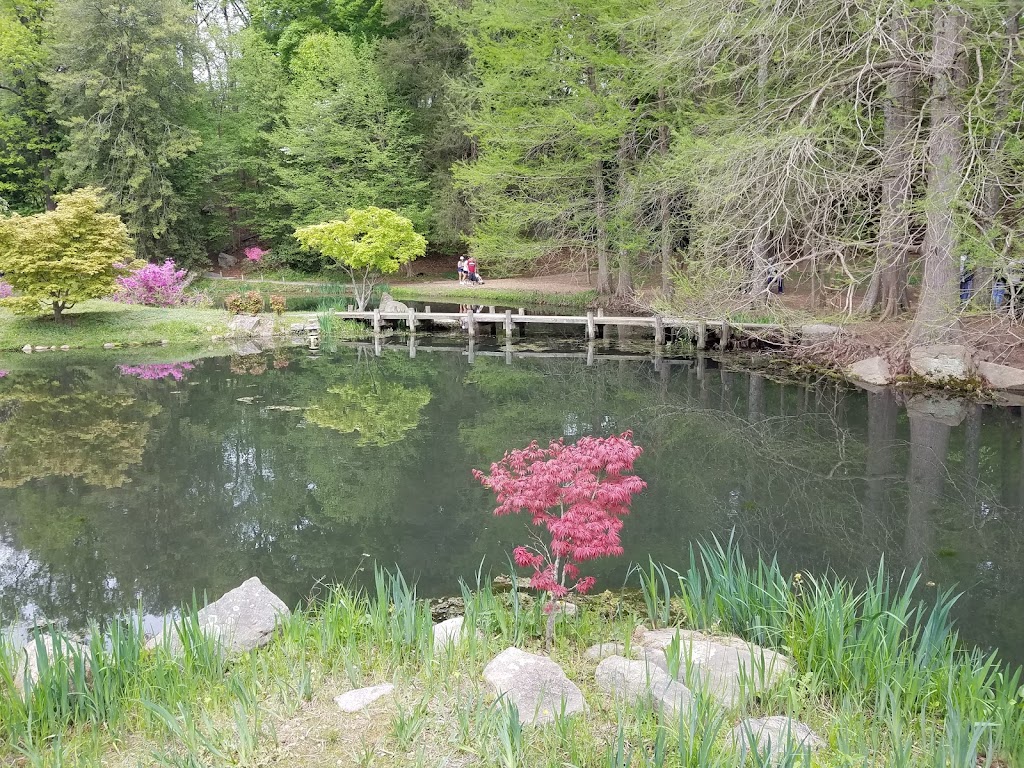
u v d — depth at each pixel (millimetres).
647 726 2963
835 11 9453
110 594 5301
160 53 25484
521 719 3027
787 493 7336
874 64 9203
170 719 2900
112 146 26062
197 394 12000
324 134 27281
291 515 6797
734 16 9172
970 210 9047
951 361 11578
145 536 6355
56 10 25891
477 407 11180
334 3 31516
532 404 11391
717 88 15078
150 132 26250
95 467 8258
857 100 8977
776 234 9914
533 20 17297
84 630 4742
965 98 9586
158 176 26750
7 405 11188
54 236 15922
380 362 15141
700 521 6594
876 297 14297
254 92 30484
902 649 3529
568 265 24875
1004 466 8016
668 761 2734
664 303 11719
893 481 7633
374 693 3254
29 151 28906
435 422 10242
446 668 3482
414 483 7660
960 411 10359
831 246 9391
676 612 4660
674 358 15398
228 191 31375
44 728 2975
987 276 10758
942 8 8523
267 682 3430
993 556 5789
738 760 2672
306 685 3283
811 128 8898
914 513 6730
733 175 9266
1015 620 4750
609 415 10680
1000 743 2877
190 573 5637
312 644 3848
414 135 27875
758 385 12602
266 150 30688
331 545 6113
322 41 28406
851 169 9523
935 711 3213
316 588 5352
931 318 11453
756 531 6363
